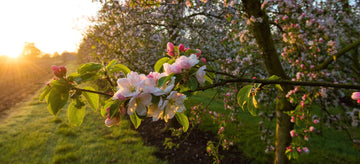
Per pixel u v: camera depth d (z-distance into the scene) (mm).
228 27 5445
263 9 2652
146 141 5547
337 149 5344
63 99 729
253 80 817
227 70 4129
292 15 2691
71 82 766
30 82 17297
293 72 3398
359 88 793
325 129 6570
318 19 2578
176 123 6328
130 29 5715
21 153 4590
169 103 689
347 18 2629
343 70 3023
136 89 656
